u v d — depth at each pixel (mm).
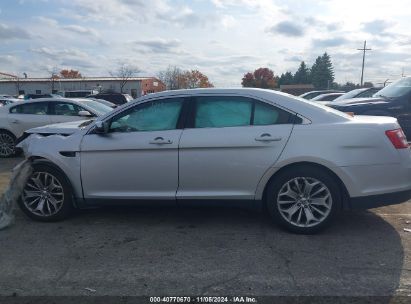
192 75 93812
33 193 5348
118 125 5125
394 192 4688
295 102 4828
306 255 4250
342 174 4617
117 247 4543
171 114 5012
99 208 5922
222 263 4105
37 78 90875
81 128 5816
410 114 10102
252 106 4867
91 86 81625
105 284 3727
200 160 4844
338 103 10672
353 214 5523
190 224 5238
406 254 4246
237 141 4742
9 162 10203
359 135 4621
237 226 5133
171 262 4148
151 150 4930
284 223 4793
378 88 14297
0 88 83250
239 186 4836
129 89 80062
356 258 4168
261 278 3783
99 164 5086
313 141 4648
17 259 4266
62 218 5359
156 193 5016
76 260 4227
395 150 4668
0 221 5160
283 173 4727
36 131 6367
